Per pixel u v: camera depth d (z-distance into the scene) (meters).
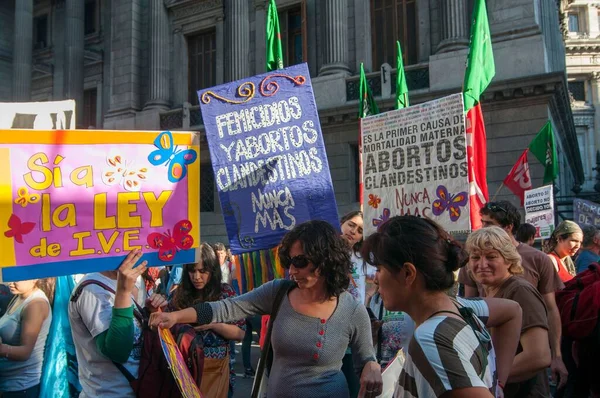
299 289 2.69
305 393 2.48
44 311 3.51
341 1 17.98
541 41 14.69
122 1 22.77
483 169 5.13
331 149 17.88
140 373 2.71
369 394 2.52
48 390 3.47
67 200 2.76
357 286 4.39
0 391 3.48
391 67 17.47
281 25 19.64
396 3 17.67
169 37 22.31
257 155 4.41
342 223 4.62
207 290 3.78
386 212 5.49
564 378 3.48
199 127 20.47
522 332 2.69
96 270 2.77
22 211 2.66
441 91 15.73
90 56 26.66
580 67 45.09
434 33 16.92
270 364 2.73
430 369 1.47
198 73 21.86
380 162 5.57
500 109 15.02
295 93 4.39
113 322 2.56
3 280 2.58
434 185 5.08
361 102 8.48
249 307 2.77
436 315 1.64
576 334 3.77
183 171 3.05
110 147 2.89
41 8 29.16
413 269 1.67
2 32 29.41
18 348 3.36
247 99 4.47
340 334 2.58
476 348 1.54
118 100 22.56
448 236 1.75
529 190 9.90
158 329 2.63
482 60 5.38
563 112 18.00
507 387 2.86
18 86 25.75
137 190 2.93
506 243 2.90
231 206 4.42
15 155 2.67
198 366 3.03
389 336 3.72
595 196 21.12
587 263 5.54
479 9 5.42
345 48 18.00
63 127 4.00
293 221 4.27
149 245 2.92
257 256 4.32
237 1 19.95
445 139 5.03
